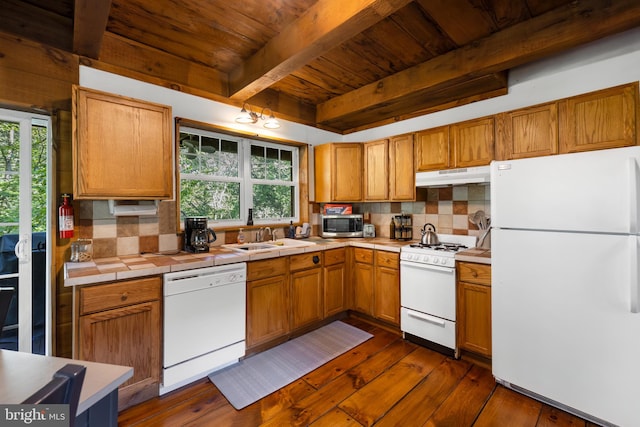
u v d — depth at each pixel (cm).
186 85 257
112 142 195
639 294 148
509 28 207
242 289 227
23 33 188
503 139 242
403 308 273
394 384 204
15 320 195
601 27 174
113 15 195
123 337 174
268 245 300
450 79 241
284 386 201
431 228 318
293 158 368
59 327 198
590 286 163
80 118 183
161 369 189
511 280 193
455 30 211
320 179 368
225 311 216
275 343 261
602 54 214
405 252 270
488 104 270
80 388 52
